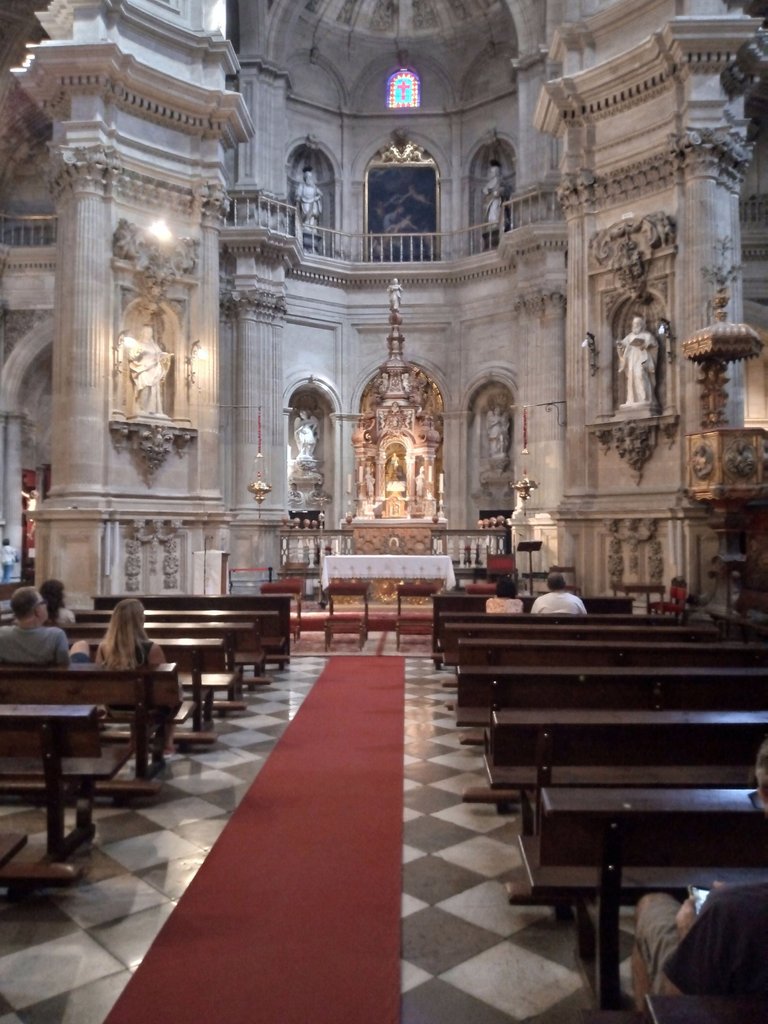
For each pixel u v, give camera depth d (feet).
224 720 28.66
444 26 89.81
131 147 52.16
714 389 42.73
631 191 50.47
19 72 51.57
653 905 9.79
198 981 12.39
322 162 91.35
